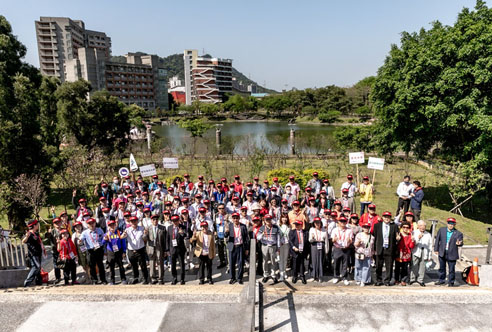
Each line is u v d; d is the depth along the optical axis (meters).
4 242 8.91
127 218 9.75
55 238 8.89
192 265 9.87
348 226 8.76
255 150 30.12
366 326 6.27
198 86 162.75
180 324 6.25
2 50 16.91
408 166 26.73
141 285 8.35
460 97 16.14
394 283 8.77
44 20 115.25
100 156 22.84
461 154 18.00
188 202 10.38
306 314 6.66
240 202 11.36
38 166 17.12
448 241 8.52
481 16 17.02
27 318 6.56
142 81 122.50
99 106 34.28
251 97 135.75
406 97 17.19
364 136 32.56
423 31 20.16
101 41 151.12
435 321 6.45
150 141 39.97
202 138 54.28
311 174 18.67
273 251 8.51
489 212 18.38
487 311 6.82
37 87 19.27
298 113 118.31
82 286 8.21
